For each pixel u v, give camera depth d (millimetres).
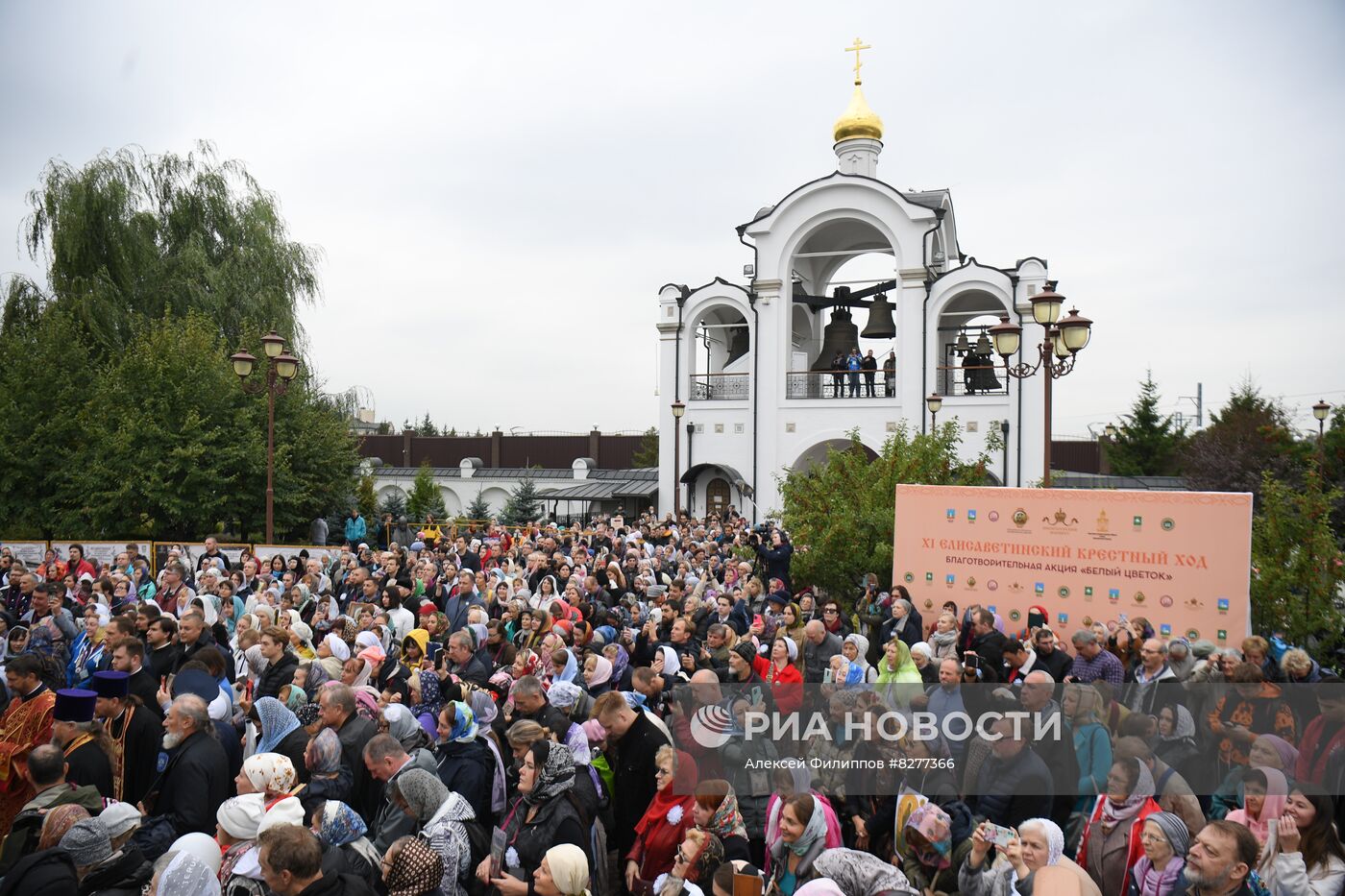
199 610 9141
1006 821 6012
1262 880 5383
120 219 29250
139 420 25156
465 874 5551
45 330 26469
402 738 6695
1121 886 5539
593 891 5867
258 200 32531
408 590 14648
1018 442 33406
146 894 4559
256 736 7469
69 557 18406
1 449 24906
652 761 6805
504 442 56688
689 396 38094
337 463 29188
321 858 4680
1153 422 52125
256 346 27984
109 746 6336
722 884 4957
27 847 5188
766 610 13398
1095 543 11109
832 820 5852
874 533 16656
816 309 42469
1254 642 8375
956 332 39719
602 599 13609
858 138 39406
